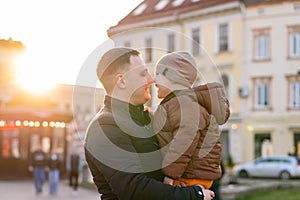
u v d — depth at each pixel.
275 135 31.67
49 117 18.94
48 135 21.94
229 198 13.41
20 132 22.02
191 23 28.92
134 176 2.31
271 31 31.70
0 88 18.48
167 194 2.29
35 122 18.69
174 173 2.38
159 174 2.41
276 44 31.69
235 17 31.62
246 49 32.19
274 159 26.77
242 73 32.28
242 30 31.81
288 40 31.52
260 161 27.11
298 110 31.20
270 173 26.56
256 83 32.16
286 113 31.45
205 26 30.20
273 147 31.61
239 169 27.41
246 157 31.81
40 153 16.02
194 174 2.41
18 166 21.91
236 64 32.38
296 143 31.33
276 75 31.78
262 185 16.77
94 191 16.73
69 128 21.42
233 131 31.95
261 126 31.84
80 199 14.41
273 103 31.73
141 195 2.29
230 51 32.41
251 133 31.84
